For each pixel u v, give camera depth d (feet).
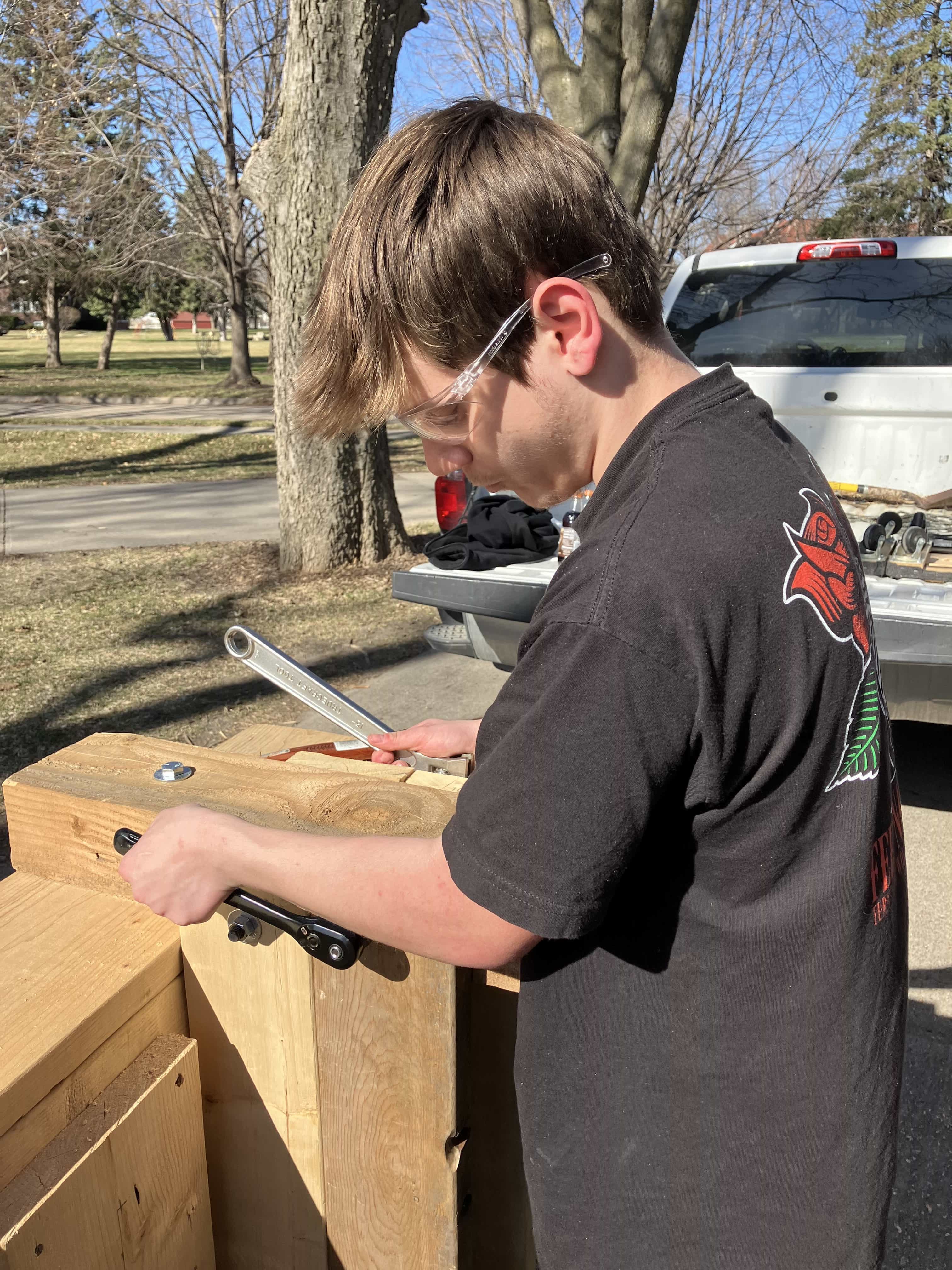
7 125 54.75
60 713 14.20
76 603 20.22
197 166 73.20
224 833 3.01
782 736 2.50
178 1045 3.71
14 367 121.19
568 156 2.64
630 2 26.35
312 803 3.75
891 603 9.82
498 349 2.63
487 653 12.57
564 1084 2.91
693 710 2.39
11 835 4.05
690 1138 2.78
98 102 63.26
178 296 155.33
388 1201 3.88
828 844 2.66
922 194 80.23
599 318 2.65
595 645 2.39
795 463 2.79
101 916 3.85
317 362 2.86
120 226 73.82
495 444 2.84
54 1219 2.99
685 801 2.53
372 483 22.88
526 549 11.98
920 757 13.35
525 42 30.37
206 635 18.08
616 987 2.78
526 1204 4.19
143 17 63.77
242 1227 4.19
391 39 19.03
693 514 2.49
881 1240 2.90
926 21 71.05
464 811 2.56
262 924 3.39
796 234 66.03
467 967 2.89
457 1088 3.67
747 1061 2.69
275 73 70.64
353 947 3.12
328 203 19.85
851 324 14.47
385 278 2.63
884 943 2.82
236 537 27.20
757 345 15.07
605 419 2.78
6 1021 3.28
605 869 2.43
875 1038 2.78
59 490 36.06
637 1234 2.88
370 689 15.57
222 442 50.62
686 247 69.36
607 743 2.38
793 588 2.49
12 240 61.82
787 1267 2.77
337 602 20.25
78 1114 3.33
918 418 13.04
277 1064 3.87
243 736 5.21
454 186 2.56
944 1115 7.15
